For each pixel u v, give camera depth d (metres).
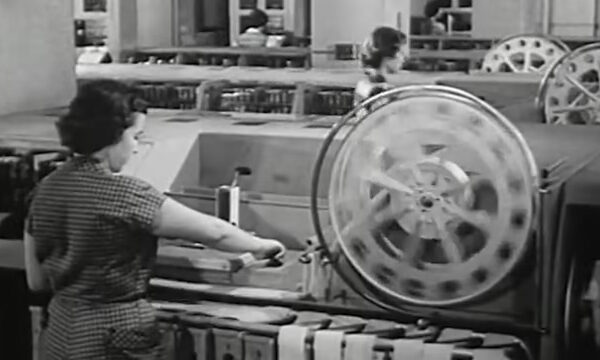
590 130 3.57
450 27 12.41
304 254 3.16
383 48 4.79
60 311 2.83
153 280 3.20
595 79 4.69
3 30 4.54
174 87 6.07
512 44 6.59
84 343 2.76
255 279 3.17
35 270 2.97
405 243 2.80
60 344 2.80
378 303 2.89
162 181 3.54
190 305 3.10
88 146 2.80
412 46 10.50
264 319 2.96
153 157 3.56
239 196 3.50
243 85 5.80
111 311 2.77
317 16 9.92
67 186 2.81
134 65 7.27
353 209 2.84
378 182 2.79
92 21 11.02
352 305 2.94
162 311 3.05
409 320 2.86
